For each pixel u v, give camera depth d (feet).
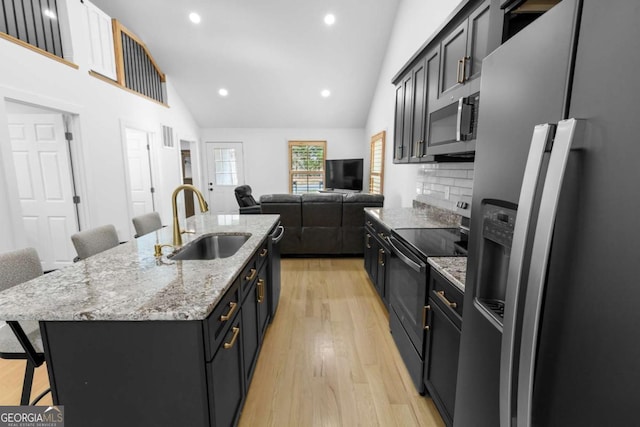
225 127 24.25
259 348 6.48
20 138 10.75
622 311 1.57
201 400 3.42
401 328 6.69
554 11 2.03
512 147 2.54
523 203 2.11
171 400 3.42
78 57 10.87
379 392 5.77
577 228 1.83
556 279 1.98
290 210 13.55
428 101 7.09
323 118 23.03
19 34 9.32
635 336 1.51
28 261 4.77
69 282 3.92
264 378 6.14
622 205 1.55
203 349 3.33
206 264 4.63
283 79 18.62
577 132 1.82
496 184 2.80
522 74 2.40
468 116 5.04
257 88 19.54
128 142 15.70
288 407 5.42
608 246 1.63
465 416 3.50
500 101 2.73
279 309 9.05
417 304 5.62
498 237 2.82
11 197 8.28
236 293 4.54
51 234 11.26
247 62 17.22
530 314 2.02
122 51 14.01
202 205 5.60
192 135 22.49
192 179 24.03
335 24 14.58
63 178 10.98
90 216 11.41
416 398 5.63
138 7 13.66
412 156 8.30
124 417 3.46
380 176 16.56
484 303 3.14
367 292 10.28
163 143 17.66
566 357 1.92
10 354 4.12
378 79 18.17
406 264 6.20
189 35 15.34
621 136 1.55
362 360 6.70
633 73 1.49
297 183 25.13
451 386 4.43
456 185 7.98
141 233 7.92
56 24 10.37
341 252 13.96
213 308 3.40
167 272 4.27
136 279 4.02
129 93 14.11
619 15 1.56
